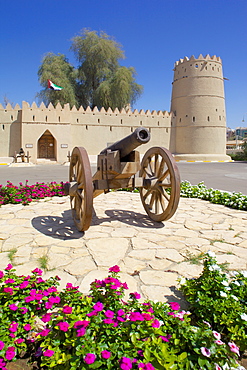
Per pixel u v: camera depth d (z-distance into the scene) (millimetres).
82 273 3266
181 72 38375
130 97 42219
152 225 5160
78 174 4488
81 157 4105
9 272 2725
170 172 4527
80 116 33375
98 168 4809
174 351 1800
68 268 3393
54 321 2047
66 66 40781
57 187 8836
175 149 39281
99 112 34250
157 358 1684
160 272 3289
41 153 32969
